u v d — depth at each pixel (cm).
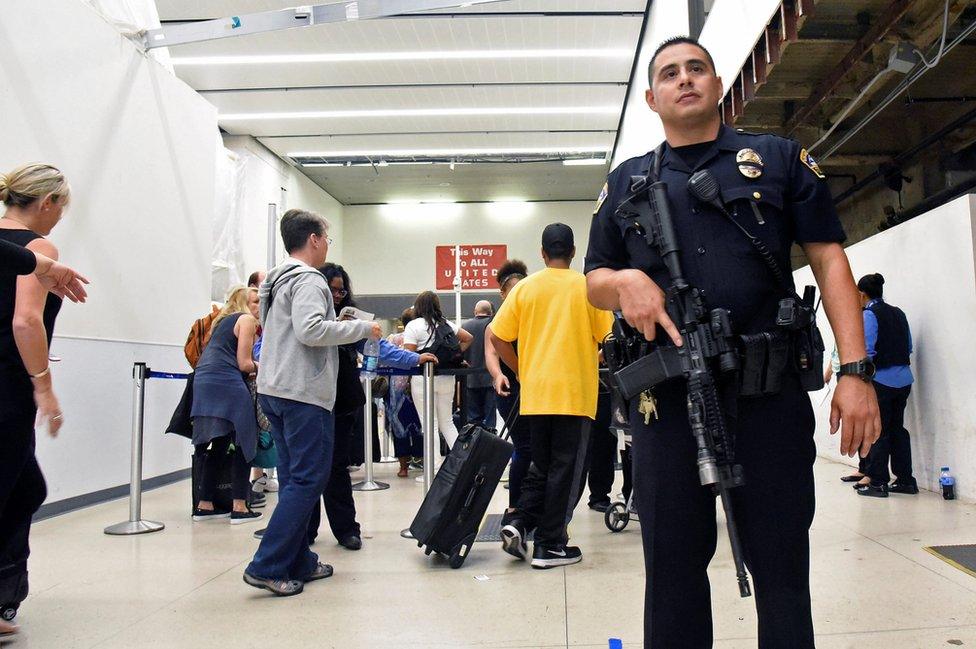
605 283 136
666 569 129
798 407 126
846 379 122
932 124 761
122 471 534
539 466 325
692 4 654
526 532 324
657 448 131
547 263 333
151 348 579
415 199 1839
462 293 1794
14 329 209
